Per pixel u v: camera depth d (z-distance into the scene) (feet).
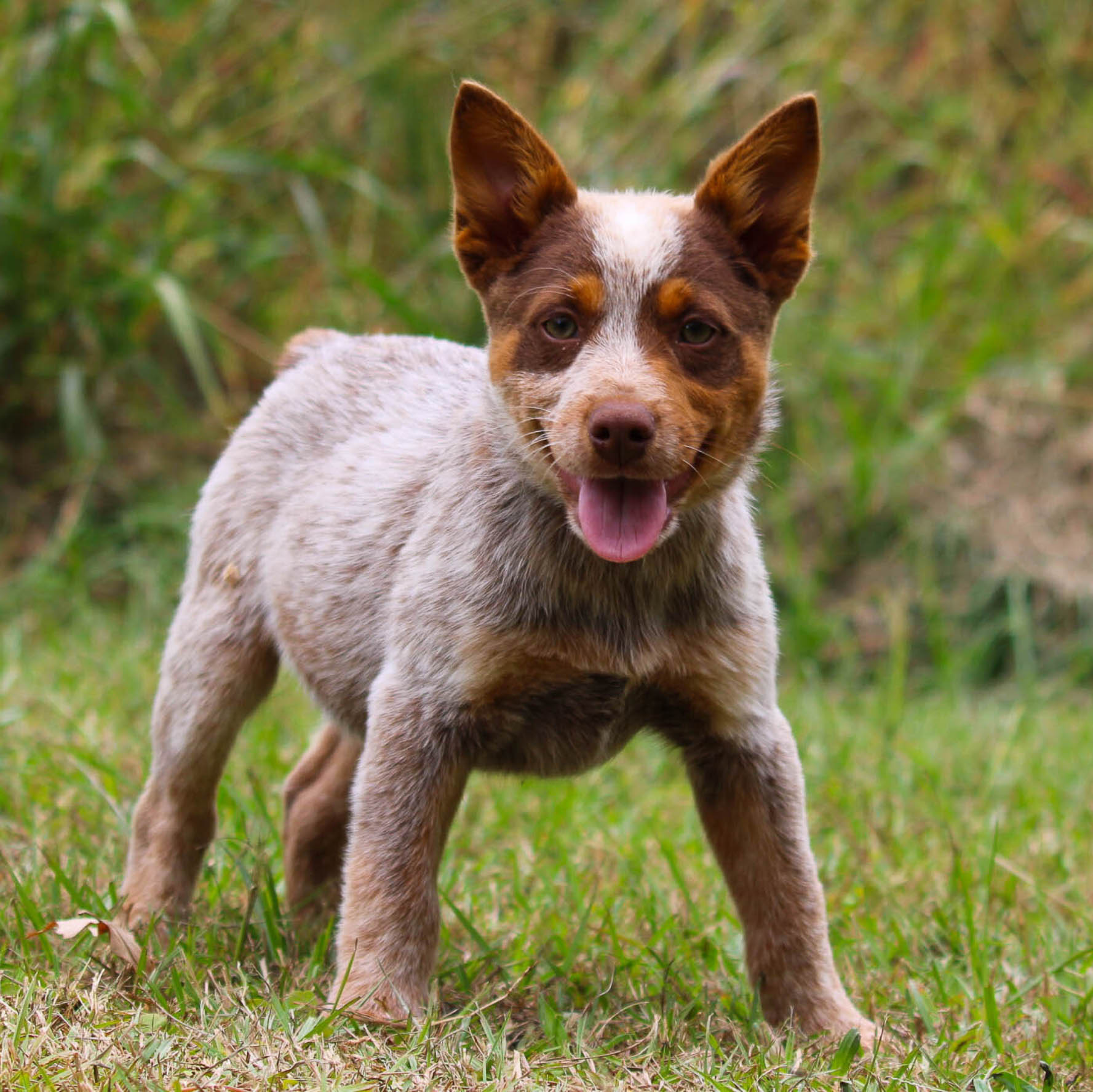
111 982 18.24
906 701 39.60
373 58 47.01
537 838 26.00
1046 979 20.52
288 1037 16.40
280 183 48.24
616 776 30.76
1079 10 54.34
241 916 21.36
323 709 21.72
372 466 21.40
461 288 46.29
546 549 18.69
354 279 43.09
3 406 45.88
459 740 19.04
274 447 22.88
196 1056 15.76
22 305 45.03
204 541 23.04
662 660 18.94
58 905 20.88
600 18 50.65
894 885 24.68
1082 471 46.83
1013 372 48.47
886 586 44.75
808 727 33.73
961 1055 18.10
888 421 46.19
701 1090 16.26
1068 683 41.68
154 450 46.47
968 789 30.99
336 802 23.12
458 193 19.61
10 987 17.46
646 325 18.40
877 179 50.93
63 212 44.27
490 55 49.65
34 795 25.59
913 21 53.88
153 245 44.88
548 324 18.70
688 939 21.94
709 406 18.45
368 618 20.52
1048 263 51.03
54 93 44.37
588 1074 16.46
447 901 20.92
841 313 48.65
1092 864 26.09
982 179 52.08
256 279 48.47
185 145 46.68
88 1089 14.74
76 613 40.27
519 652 18.75
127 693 32.55
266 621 22.34
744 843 19.63
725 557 19.24
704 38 51.52
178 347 48.52
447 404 21.56
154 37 46.91
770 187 19.43
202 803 22.22
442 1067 16.19
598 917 22.63
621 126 48.52
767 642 19.61
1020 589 43.37
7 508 44.75
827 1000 19.19
